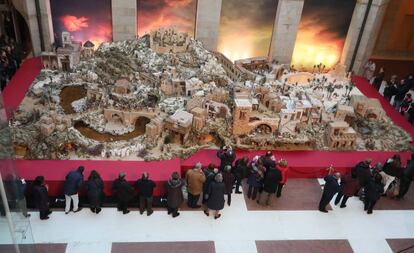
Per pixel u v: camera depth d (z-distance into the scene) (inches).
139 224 577.9
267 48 1031.6
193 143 702.5
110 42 967.0
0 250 315.9
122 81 784.9
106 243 544.7
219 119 737.0
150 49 900.6
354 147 747.4
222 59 967.6
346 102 876.0
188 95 802.2
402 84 910.4
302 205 641.0
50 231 551.8
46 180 586.2
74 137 661.9
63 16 935.0
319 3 978.7
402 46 1243.2
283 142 716.0
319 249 568.7
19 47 954.7
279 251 559.2
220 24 975.6
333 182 595.2
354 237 594.6
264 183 601.9
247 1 951.0
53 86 803.4
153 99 783.1
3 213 315.0
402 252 576.1
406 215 645.9
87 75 829.2
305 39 1031.0
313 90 917.8
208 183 580.1
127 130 708.7
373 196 605.9
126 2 914.7
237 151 703.7
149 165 641.0
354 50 1039.6
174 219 591.8
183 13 954.7
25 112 729.0
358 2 978.1
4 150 333.1
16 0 903.1
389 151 753.0
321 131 770.2
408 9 1170.6
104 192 609.0
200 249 550.0
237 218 605.3
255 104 773.9
